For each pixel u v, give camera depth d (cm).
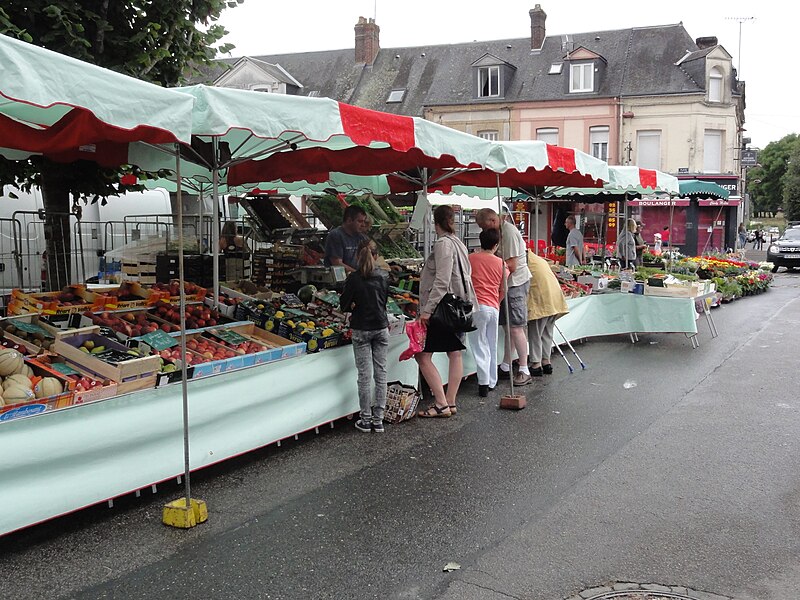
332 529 432
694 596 353
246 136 641
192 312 630
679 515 453
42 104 332
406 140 557
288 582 369
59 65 341
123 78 371
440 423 657
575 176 995
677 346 1073
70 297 616
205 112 420
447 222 672
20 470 388
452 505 470
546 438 612
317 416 600
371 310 602
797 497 481
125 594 355
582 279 1159
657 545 411
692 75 3092
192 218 1171
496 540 419
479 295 743
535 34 3406
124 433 441
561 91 3206
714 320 1387
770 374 870
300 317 641
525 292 801
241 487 498
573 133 3183
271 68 3472
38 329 516
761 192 8894
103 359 457
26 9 623
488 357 757
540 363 862
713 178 3097
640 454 571
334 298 738
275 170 825
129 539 415
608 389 793
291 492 490
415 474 526
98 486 428
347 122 504
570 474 527
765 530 430
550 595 356
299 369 577
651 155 3136
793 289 2116
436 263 651
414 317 753
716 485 504
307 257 903
